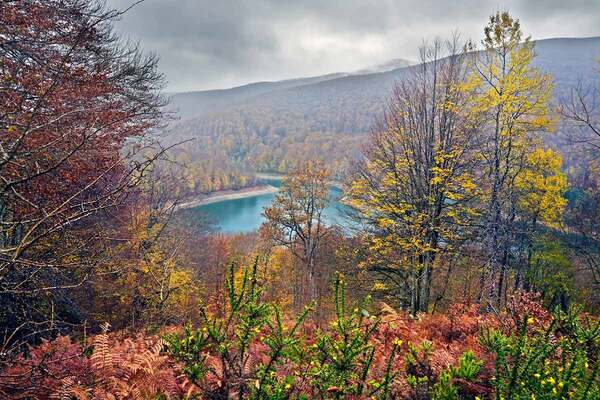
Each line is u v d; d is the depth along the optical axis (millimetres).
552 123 11992
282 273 25062
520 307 6531
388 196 13859
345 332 3459
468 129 13039
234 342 3264
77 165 7441
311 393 3549
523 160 14266
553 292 18156
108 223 10602
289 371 3926
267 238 23375
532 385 3357
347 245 17547
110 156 8680
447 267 15641
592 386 3447
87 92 8469
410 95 14219
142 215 14773
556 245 17031
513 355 3936
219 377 3242
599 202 17734
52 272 6316
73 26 9078
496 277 14859
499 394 3354
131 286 11172
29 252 6352
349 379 3484
